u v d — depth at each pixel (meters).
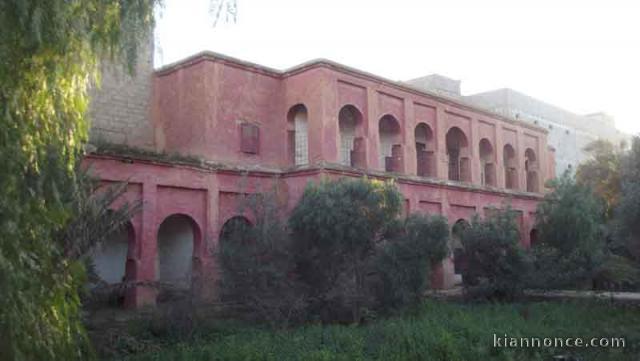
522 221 29.62
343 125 23.44
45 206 5.91
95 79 6.47
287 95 21.36
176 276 19.77
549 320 16.48
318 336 13.38
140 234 16.56
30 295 5.41
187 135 20.19
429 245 17.52
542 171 32.91
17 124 5.57
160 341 13.56
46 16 5.73
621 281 24.50
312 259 16.55
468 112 27.38
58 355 5.62
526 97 39.75
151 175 16.98
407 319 16.00
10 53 5.55
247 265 15.59
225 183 18.88
